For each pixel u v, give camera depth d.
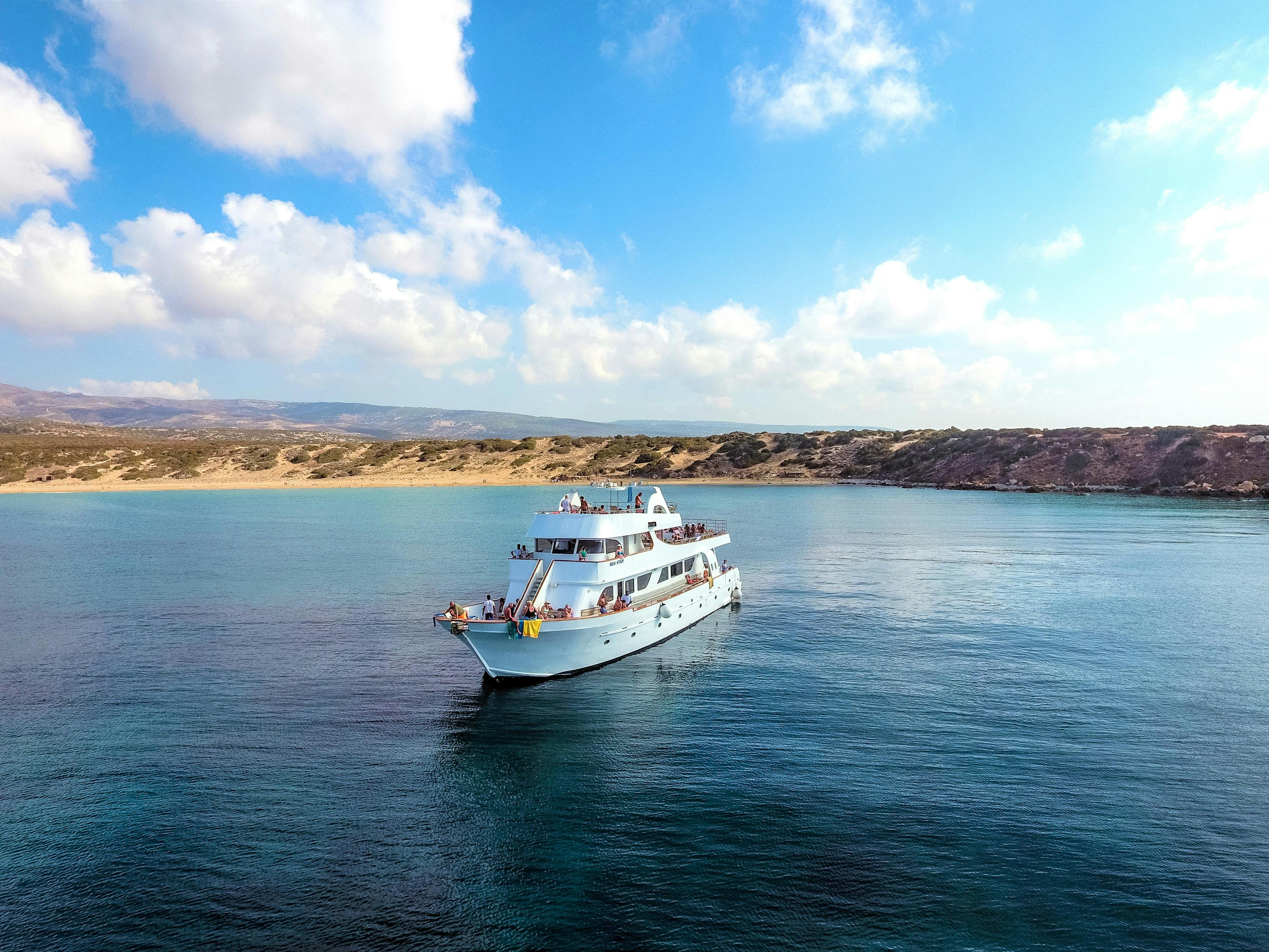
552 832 20.61
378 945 16.03
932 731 27.67
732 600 51.66
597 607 35.56
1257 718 28.78
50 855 19.44
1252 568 64.25
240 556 72.88
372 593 54.88
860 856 19.23
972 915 16.83
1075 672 34.88
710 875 18.53
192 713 29.84
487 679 33.78
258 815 21.58
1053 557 71.69
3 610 49.28
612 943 16.08
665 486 184.12
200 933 16.38
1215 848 19.48
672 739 27.19
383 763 25.19
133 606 50.31
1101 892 17.66
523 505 134.62
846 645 40.16
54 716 29.55
